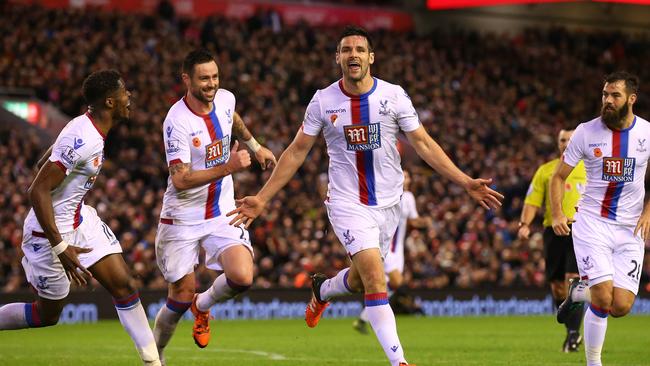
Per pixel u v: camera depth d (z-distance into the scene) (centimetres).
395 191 2605
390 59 11038
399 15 12325
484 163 9450
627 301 2803
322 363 3328
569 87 11944
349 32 2509
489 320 6303
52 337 4753
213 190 2767
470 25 12688
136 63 9175
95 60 9112
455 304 6969
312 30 10938
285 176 2561
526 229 3828
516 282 7369
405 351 3931
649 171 9931
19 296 5756
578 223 2866
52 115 8669
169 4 10469
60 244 2384
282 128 8925
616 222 2822
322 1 11962
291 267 6838
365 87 2533
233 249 2731
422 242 7319
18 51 8938
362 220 2547
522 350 3950
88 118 2458
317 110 2555
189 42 9912
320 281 2969
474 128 10169
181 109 2722
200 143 2714
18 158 7438
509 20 12838
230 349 3991
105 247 2528
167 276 2803
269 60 10138
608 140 2802
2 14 9244
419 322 6094
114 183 7231
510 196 8894
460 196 8638
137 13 10225
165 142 2712
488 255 7544
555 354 3738
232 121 2836
